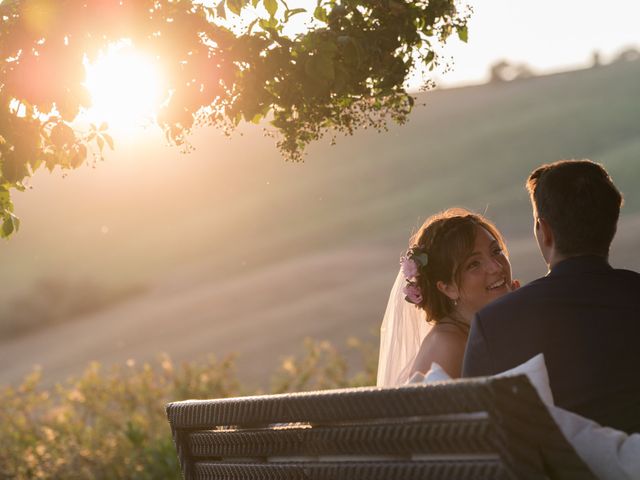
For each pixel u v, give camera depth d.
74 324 67.69
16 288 82.00
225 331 49.09
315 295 56.59
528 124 120.94
